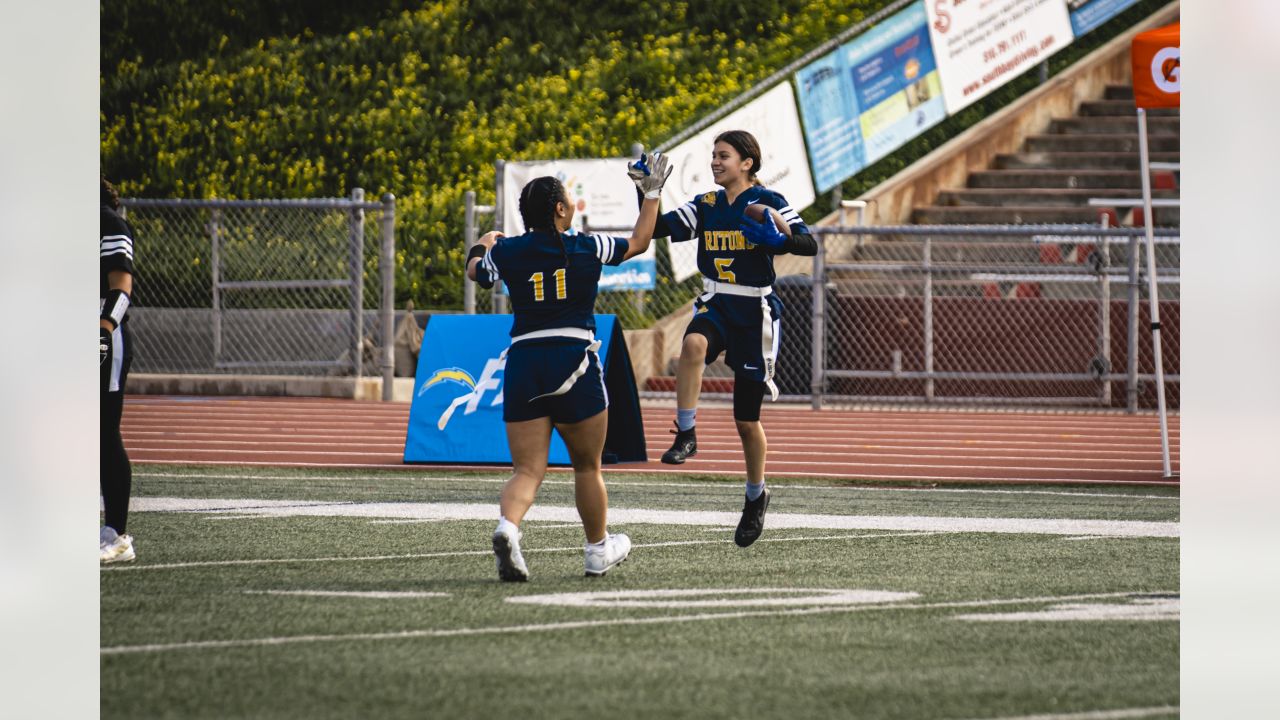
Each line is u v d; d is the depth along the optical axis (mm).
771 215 25125
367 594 21812
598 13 110188
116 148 95500
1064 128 91250
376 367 66375
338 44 106875
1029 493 36688
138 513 31359
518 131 94000
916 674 16688
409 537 28078
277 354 67125
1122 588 22656
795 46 101750
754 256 25906
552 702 15312
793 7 108062
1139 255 57562
